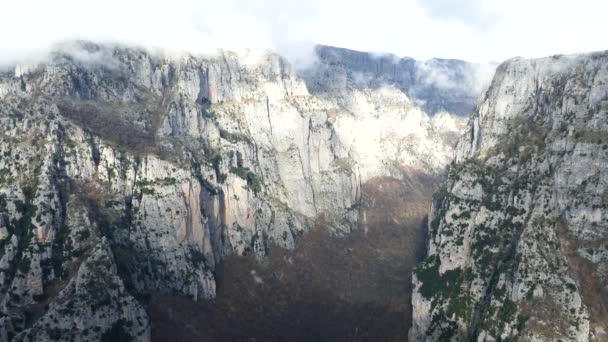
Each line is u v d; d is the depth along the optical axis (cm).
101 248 16612
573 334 14562
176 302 19025
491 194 18862
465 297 17662
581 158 16588
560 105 18325
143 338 16450
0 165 18212
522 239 16475
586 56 18650
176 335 17900
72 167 18725
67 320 15112
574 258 15888
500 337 15475
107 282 16162
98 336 15400
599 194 16075
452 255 18975
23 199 17238
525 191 17662
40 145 18588
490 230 18200
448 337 17475
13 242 16388
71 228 17112
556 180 17062
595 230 15900
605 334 14550
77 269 16462
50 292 16012
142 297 18088
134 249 18888
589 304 15075
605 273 15338
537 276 15638
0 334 14475
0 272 15950
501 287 16275
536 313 15100
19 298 15688
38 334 14688
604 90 17262
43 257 16388
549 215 16862
